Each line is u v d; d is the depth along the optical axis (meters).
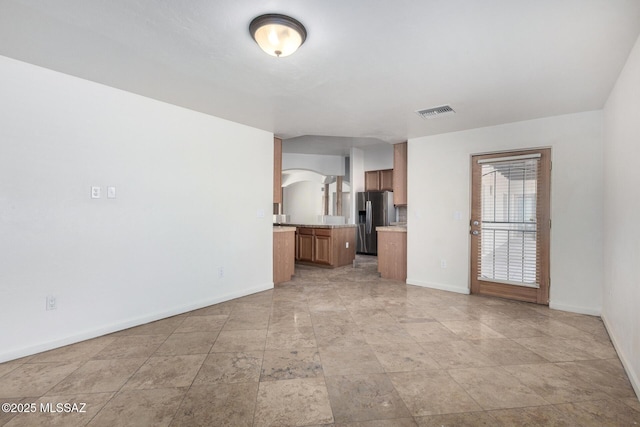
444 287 4.32
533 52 2.12
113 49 2.11
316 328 2.90
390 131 4.25
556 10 1.66
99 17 1.75
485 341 2.62
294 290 4.30
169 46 2.06
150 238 3.05
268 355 2.36
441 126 3.98
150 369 2.14
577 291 3.37
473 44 2.02
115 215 2.80
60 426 1.57
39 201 2.38
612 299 2.69
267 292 4.18
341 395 1.85
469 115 3.51
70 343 2.53
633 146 2.08
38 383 1.96
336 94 2.91
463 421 1.63
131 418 1.63
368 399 1.81
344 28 1.84
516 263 3.80
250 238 4.09
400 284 4.66
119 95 2.82
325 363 2.24
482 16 1.72
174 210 3.25
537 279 3.65
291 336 2.71
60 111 2.48
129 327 2.89
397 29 1.85
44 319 2.41
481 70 2.40
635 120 2.03
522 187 3.76
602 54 2.14
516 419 1.64
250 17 1.74
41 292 2.39
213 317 3.20
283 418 1.64
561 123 3.47
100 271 2.71
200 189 3.49
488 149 3.96
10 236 2.26
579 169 3.37
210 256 3.60
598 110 3.27
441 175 4.36
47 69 2.41
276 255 4.63
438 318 3.18
